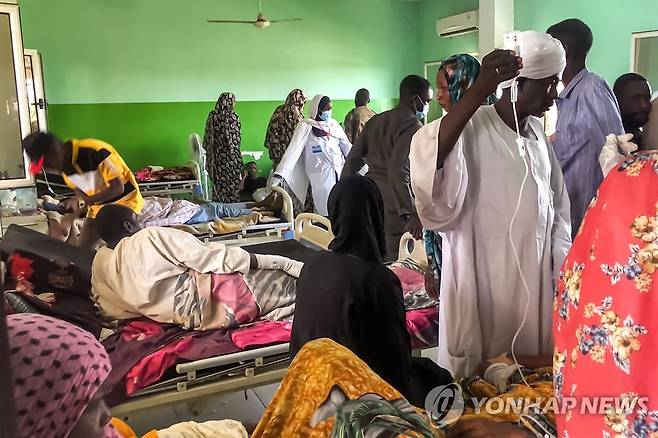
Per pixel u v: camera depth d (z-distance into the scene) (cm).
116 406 208
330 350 124
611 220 80
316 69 786
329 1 777
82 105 675
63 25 653
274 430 117
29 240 243
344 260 149
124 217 297
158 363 215
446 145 154
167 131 720
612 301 78
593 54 548
